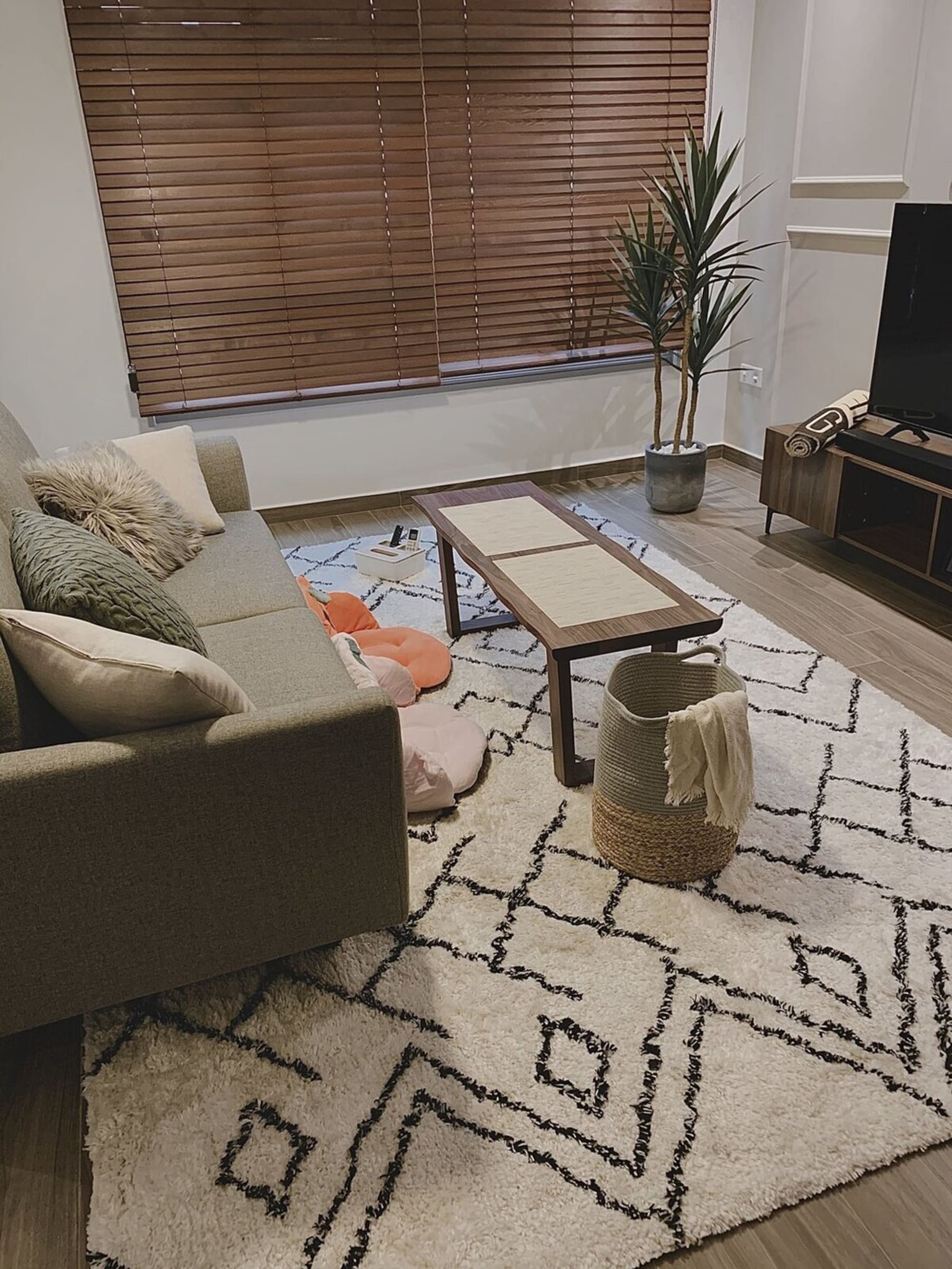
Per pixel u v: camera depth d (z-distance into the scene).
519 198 3.99
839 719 2.48
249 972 1.78
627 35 3.86
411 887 1.97
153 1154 1.44
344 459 4.16
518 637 3.02
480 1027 1.63
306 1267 1.28
